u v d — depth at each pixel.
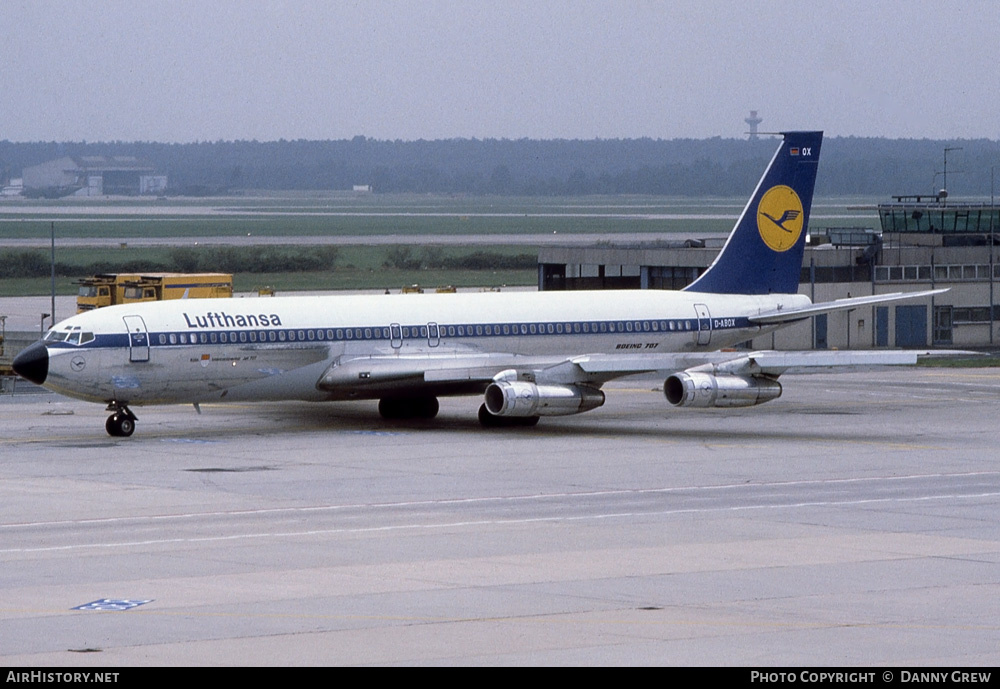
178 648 83.06
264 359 195.75
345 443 184.75
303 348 198.38
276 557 111.56
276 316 198.50
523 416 197.62
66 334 186.38
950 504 139.50
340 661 80.06
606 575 104.31
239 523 127.38
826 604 94.75
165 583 101.56
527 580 102.50
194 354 190.75
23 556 111.94
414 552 113.62
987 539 119.88
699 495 144.88
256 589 99.50
